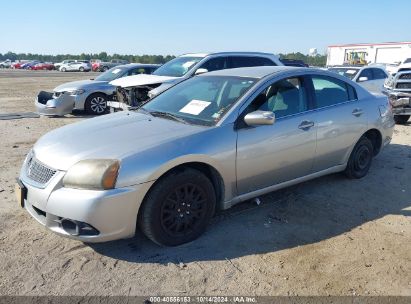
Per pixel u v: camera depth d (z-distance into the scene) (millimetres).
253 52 10180
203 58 9430
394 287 3152
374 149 5848
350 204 4730
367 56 38312
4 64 77812
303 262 3479
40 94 11352
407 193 5125
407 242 3846
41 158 3557
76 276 3232
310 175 4812
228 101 4141
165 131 3785
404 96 9578
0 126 9477
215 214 4383
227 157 3832
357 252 3648
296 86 4605
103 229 3268
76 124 4316
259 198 4836
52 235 3861
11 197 4781
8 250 3582
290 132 4340
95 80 12758
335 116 4883
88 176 3234
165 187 3475
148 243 3754
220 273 3305
